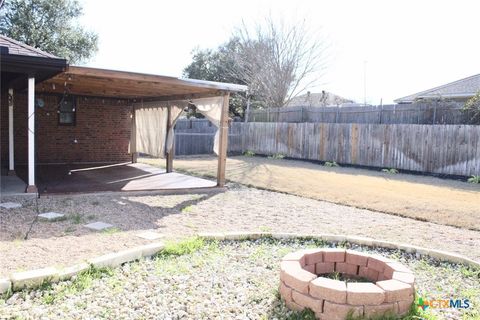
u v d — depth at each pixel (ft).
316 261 12.45
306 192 30.32
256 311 10.53
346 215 23.15
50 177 34.45
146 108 45.52
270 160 55.11
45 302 10.53
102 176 36.11
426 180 37.83
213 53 91.50
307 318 9.95
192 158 58.29
